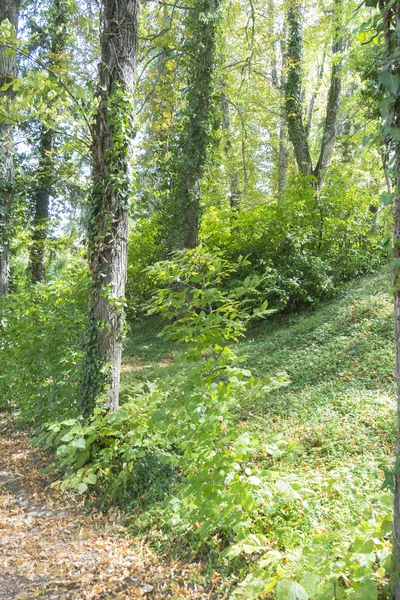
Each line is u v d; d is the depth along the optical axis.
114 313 6.17
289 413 6.80
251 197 22.02
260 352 10.28
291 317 12.65
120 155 6.12
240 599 2.74
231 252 14.05
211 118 14.13
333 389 7.24
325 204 13.39
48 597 3.54
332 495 4.18
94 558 4.09
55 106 5.97
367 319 9.59
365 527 2.72
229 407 3.80
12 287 17.25
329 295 12.59
